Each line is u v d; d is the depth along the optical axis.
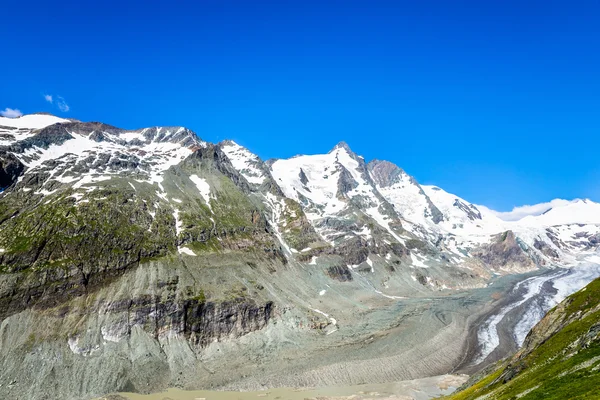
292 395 112.75
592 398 42.59
